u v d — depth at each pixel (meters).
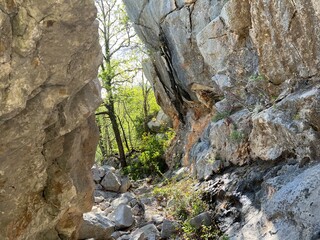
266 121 6.27
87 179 4.74
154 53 13.37
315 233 4.27
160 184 10.93
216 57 8.48
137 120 18.47
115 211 7.61
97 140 4.74
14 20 2.76
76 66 3.44
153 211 8.25
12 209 3.72
